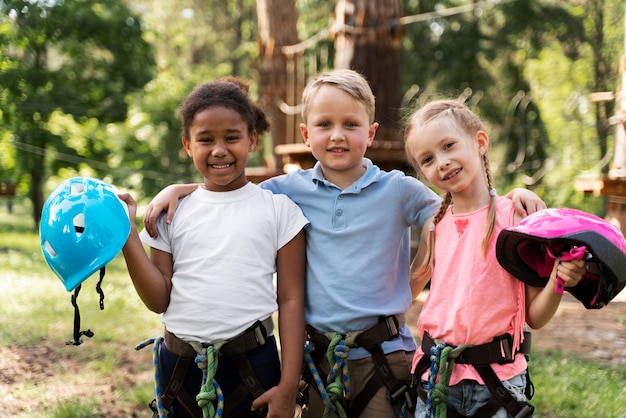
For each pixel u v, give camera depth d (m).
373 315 2.75
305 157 8.47
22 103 21.25
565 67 24.91
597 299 2.34
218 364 2.64
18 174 22.19
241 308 2.60
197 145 2.66
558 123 24.77
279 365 2.75
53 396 4.72
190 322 2.61
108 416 4.38
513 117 21.66
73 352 5.84
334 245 2.80
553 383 4.89
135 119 23.91
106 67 22.56
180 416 2.71
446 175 2.55
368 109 2.82
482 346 2.48
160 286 2.65
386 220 2.83
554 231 2.26
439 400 2.50
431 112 2.62
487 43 21.39
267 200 2.77
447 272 2.60
